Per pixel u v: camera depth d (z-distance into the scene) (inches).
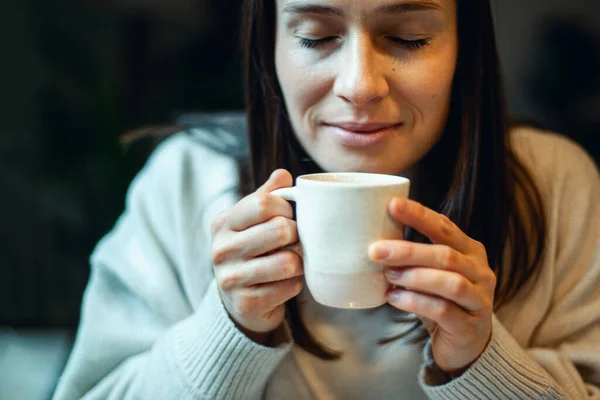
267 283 31.2
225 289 31.9
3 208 91.4
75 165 89.3
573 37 74.0
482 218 38.0
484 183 37.9
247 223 30.7
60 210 91.3
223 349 34.2
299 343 39.1
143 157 84.8
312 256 27.7
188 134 49.7
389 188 26.5
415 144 34.7
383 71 32.3
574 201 41.4
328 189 26.2
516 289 39.3
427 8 31.5
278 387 39.9
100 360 42.9
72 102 88.0
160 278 43.9
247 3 38.6
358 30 31.7
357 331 39.6
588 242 40.5
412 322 38.3
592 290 39.3
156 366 37.3
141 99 86.6
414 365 38.8
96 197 90.2
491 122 37.5
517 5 74.5
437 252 27.6
